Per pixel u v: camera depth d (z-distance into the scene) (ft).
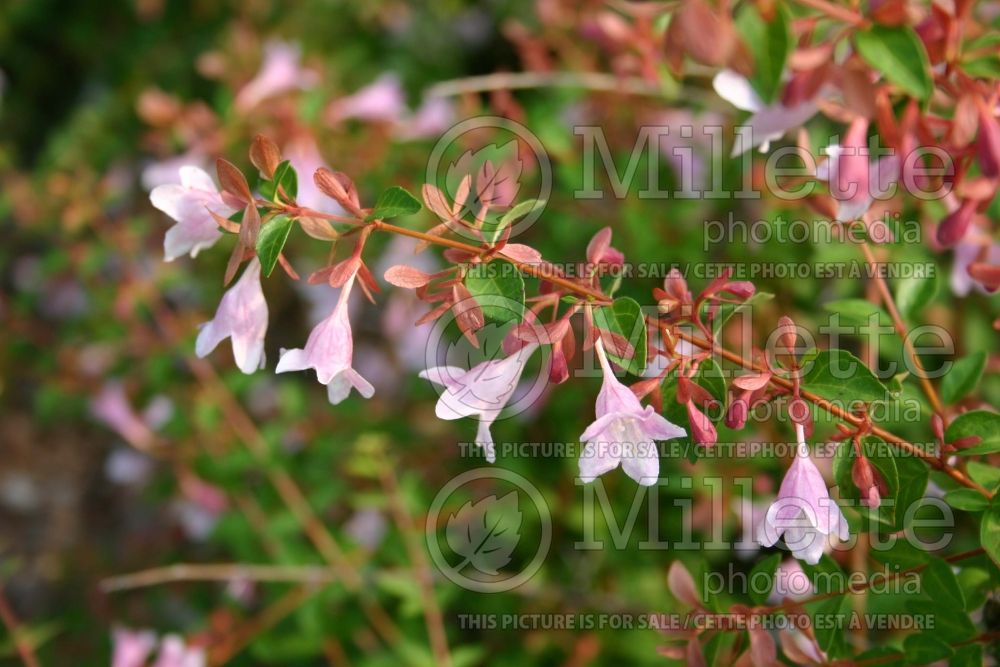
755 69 1.24
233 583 1.95
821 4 1.25
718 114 1.87
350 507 2.18
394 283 1.20
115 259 2.49
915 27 1.27
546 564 1.90
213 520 2.21
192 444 2.13
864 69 1.27
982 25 1.45
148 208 2.83
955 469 1.31
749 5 1.24
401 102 2.15
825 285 1.71
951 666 1.27
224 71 2.06
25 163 3.76
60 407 2.42
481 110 1.89
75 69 3.92
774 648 1.28
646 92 1.84
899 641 1.46
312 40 3.23
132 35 3.58
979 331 1.69
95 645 2.46
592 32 1.75
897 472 1.27
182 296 2.71
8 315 2.55
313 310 2.57
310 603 1.80
